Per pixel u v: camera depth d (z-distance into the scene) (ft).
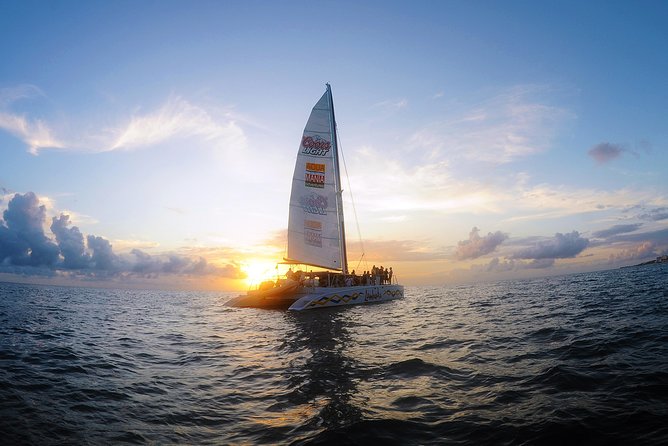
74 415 21.06
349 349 38.73
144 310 92.12
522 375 26.30
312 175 95.76
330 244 93.61
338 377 28.43
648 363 26.37
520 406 20.62
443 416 19.97
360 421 19.56
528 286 146.20
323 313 74.84
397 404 22.08
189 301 138.72
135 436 18.54
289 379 28.60
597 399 20.66
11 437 17.78
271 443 17.63
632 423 17.39
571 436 16.65
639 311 50.39
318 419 20.26
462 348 36.63
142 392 25.80
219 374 30.86
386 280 104.06
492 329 46.37
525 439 16.74
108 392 25.48
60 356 35.73
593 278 163.63
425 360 32.19
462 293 132.36
